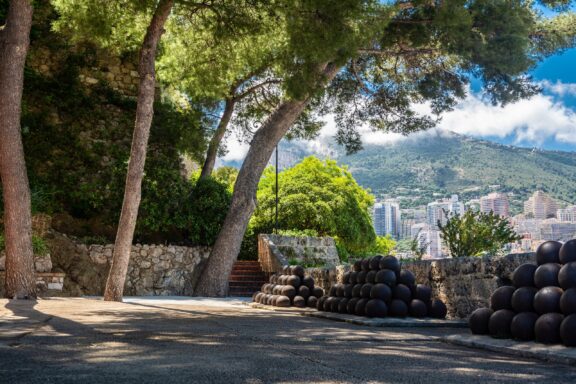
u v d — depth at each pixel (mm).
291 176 27750
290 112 20531
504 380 3482
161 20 14188
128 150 21516
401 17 18969
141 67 14352
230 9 14125
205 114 22703
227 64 17047
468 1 18453
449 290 9461
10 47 13938
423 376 3561
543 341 5102
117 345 4805
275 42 16406
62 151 20172
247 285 21578
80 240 19125
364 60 22062
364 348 5188
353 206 27812
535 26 20641
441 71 21891
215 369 3596
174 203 20984
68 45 20859
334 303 10609
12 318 7508
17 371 3395
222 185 22812
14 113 13859
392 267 9219
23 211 13742
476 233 14180
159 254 20500
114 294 13977
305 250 22984
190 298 18312
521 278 5688
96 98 21234
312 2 12375
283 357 4305
